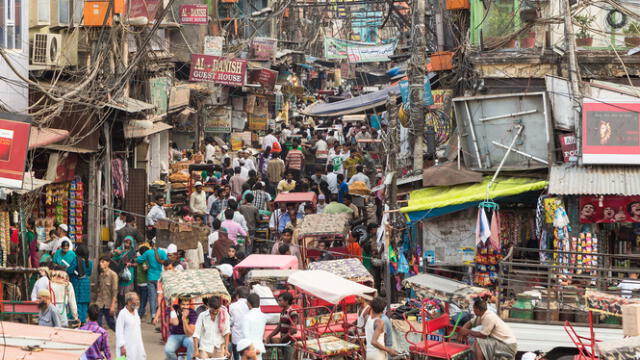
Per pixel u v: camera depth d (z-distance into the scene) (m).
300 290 14.37
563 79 19.16
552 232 18.14
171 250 18.47
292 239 20.97
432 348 14.05
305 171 36.97
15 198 18.25
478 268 18.73
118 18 22.69
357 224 22.36
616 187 17.52
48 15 22.75
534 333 15.20
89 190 22.45
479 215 18.09
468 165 20.08
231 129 40.53
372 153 35.31
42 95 21.25
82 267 17.44
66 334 10.62
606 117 18.20
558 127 19.25
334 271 16.50
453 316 15.60
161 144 32.47
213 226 21.25
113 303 17.39
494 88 21.08
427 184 19.58
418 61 22.05
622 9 19.41
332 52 53.16
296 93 51.88
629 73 20.39
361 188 25.89
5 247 17.83
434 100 25.50
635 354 11.70
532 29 21.98
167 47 34.59
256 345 13.27
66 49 22.61
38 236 20.14
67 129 21.50
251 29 46.84
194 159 34.03
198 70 34.53
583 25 20.20
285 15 63.53
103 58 20.34
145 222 23.92
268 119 47.66
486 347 13.84
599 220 17.72
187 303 14.11
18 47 20.52
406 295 19.44
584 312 15.41
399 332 15.64
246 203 23.91
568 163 18.70
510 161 19.77
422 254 19.77
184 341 14.03
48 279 15.59
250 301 13.40
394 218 19.83
